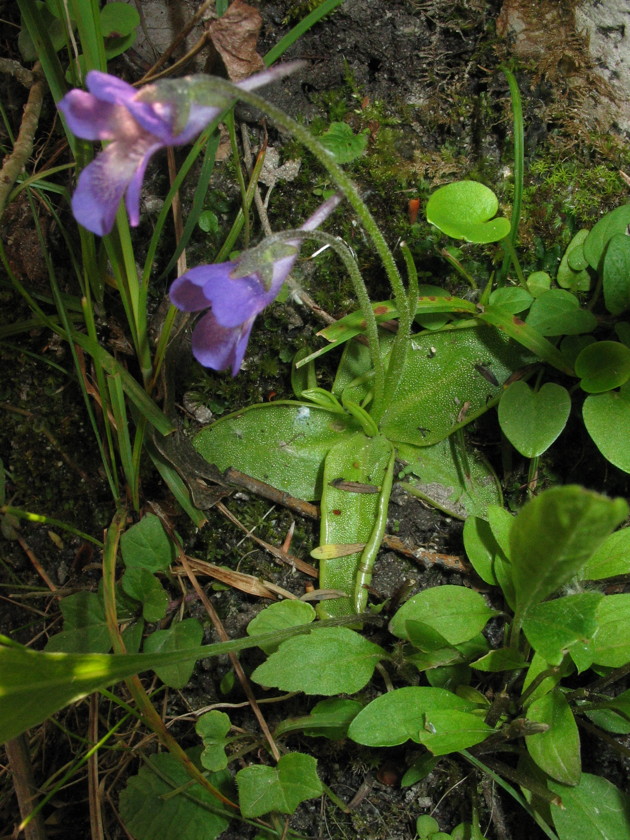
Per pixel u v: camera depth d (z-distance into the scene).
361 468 0.40
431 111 0.41
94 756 0.38
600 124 0.41
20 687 0.33
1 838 0.39
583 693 0.37
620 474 0.40
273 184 0.41
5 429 0.42
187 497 0.40
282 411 0.41
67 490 0.41
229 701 0.39
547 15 0.40
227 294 0.35
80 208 0.33
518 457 0.41
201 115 0.34
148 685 0.40
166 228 0.41
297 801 0.36
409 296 0.38
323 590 0.39
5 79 0.41
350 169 0.41
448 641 0.37
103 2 0.41
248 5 0.39
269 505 0.41
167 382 0.40
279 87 0.41
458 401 0.41
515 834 0.38
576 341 0.40
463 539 0.39
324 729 0.38
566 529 0.32
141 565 0.39
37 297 0.41
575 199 0.41
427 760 0.37
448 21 0.41
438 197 0.39
